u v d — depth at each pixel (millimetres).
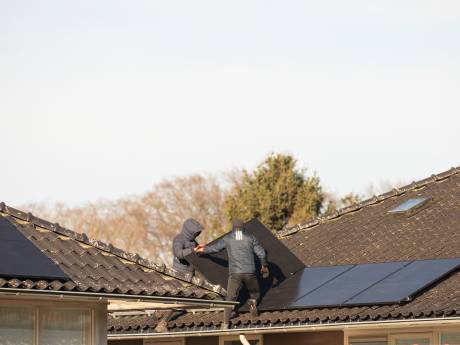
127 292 42906
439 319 48812
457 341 50719
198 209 164875
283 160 130375
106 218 171250
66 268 43188
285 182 128625
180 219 165250
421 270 54312
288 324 53781
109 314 60094
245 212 129000
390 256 59312
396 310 50781
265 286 58094
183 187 166750
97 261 45219
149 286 44719
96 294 41844
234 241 55531
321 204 132000
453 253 56781
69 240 46062
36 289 40250
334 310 53219
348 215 68812
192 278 46844
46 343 42594
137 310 54188
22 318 42031
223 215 163125
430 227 61750
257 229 61719
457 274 53906
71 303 43594
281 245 61125
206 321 55906
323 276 57844
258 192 128750
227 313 55281
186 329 56594
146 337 57719
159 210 166875
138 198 170125
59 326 43156
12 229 44344
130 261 46219
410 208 64500
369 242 62438
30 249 43031
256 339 58688
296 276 59094
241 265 55062
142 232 166625
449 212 63062
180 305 48719
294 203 128750
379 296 52031
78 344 43656
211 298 46719
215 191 166000
